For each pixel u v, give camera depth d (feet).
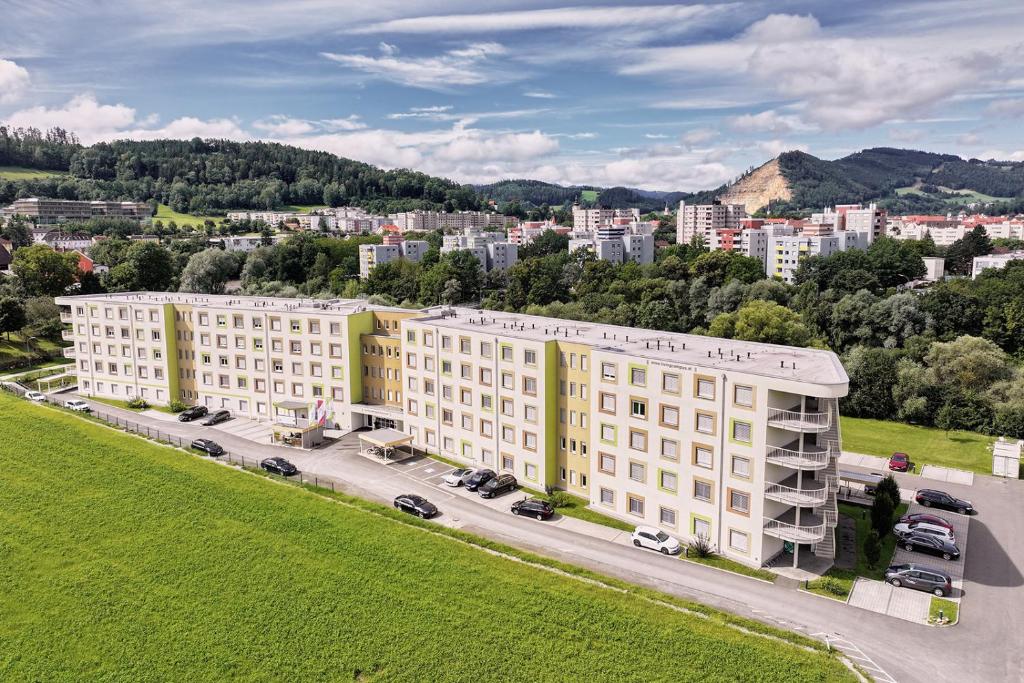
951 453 282.15
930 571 171.01
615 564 184.65
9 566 183.21
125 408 335.67
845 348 449.06
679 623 155.33
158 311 332.39
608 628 154.40
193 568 182.29
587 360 221.87
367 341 301.63
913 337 410.52
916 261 618.03
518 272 618.85
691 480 194.49
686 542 197.06
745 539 184.65
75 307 355.56
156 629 158.10
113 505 217.15
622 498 212.84
